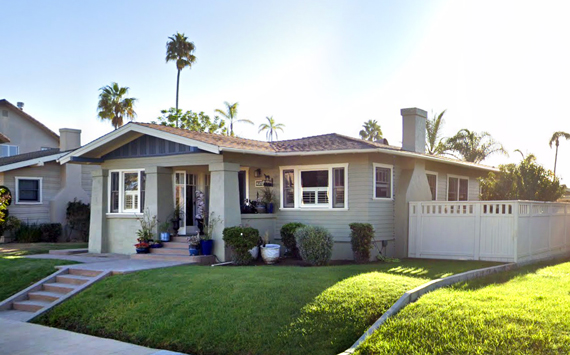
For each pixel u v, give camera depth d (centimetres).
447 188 1988
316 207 1560
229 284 1018
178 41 4256
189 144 1421
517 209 1388
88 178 2670
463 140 3162
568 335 692
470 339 701
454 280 1074
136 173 1662
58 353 812
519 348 667
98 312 1003
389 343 718
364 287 943
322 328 796
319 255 1317
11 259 1514
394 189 1609
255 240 1388
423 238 1554
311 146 1628
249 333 807
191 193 1694
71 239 2522
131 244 1653
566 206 1762
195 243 1434
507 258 1396
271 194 1638
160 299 990
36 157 2503
